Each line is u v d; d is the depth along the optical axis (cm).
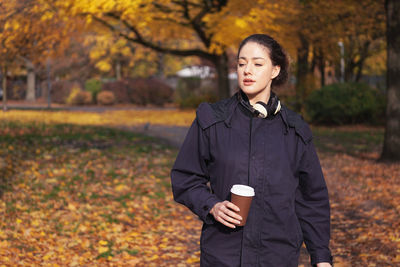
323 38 1549
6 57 1047
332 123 1958
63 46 1130
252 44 176
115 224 592
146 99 3788
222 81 1889
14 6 864
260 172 172
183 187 182
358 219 620
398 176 853
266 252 173
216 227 176
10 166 825
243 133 176
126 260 473
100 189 752
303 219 185
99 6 882
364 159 1055
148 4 1074
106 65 3788
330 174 898
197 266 465
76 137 1246
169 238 557
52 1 892
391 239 518
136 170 901
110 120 2102
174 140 1362
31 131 1323
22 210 607
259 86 175
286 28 1253
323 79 2275
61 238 526
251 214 172
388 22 962
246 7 1166
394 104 977
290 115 182
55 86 4066
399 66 962
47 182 759
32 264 434
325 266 177
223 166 175
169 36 1644
